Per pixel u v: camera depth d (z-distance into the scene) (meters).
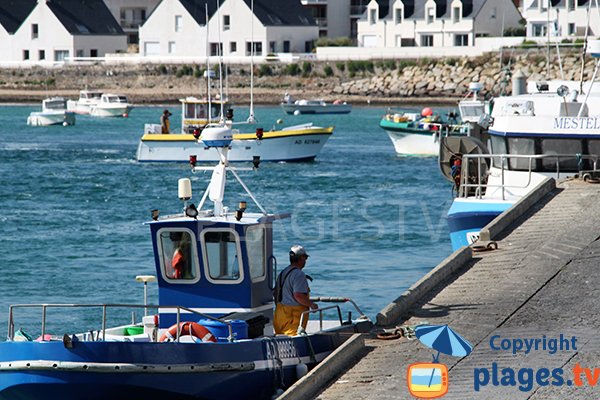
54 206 110.81
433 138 159.00
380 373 40.28
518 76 106.44
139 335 44.12
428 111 166.38
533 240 53.75
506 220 56.19
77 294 68.50
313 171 139.88
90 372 39.41
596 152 69.12
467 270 50.47
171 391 40.34
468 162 75.62
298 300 44.00
